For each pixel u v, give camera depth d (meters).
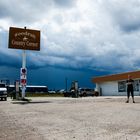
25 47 33.22
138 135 7.44
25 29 33.50
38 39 34.16
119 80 55.41
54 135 8.05
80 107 17.33
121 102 21.88
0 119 12.80
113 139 7.10
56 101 27.92
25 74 31.67
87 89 56.12
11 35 32.84
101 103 20.92
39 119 12.03
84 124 9.83
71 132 8.38
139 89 50.62
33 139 7.63
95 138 7.32
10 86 54.38
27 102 26.92
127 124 9.35
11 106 21.53
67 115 13.02
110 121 10.24
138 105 17.17
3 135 8.47
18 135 8.37
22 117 13.20
